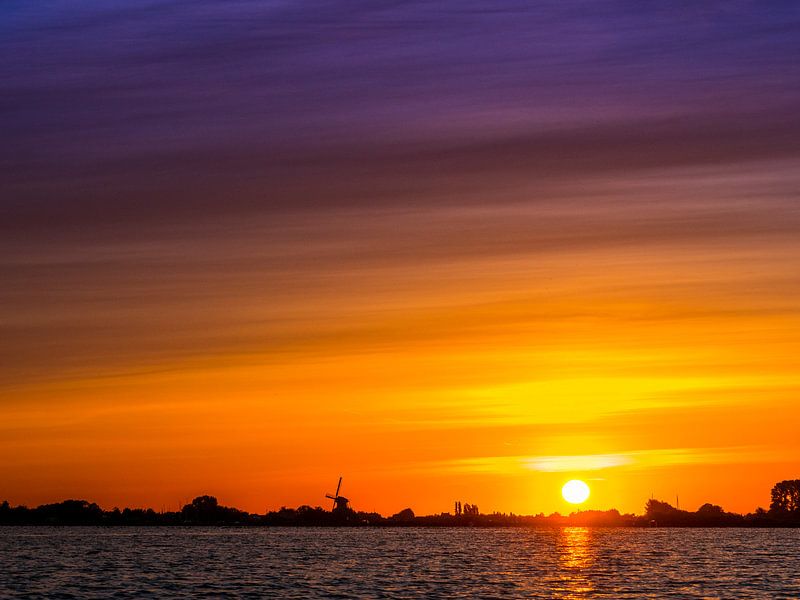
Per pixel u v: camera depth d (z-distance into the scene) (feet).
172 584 476.54
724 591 432.66
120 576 522.47
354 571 542.16
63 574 536.01
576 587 447.42
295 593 434.71
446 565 579.89
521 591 433.48
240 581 488.85
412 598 411.54
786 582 467.52
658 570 534.37
